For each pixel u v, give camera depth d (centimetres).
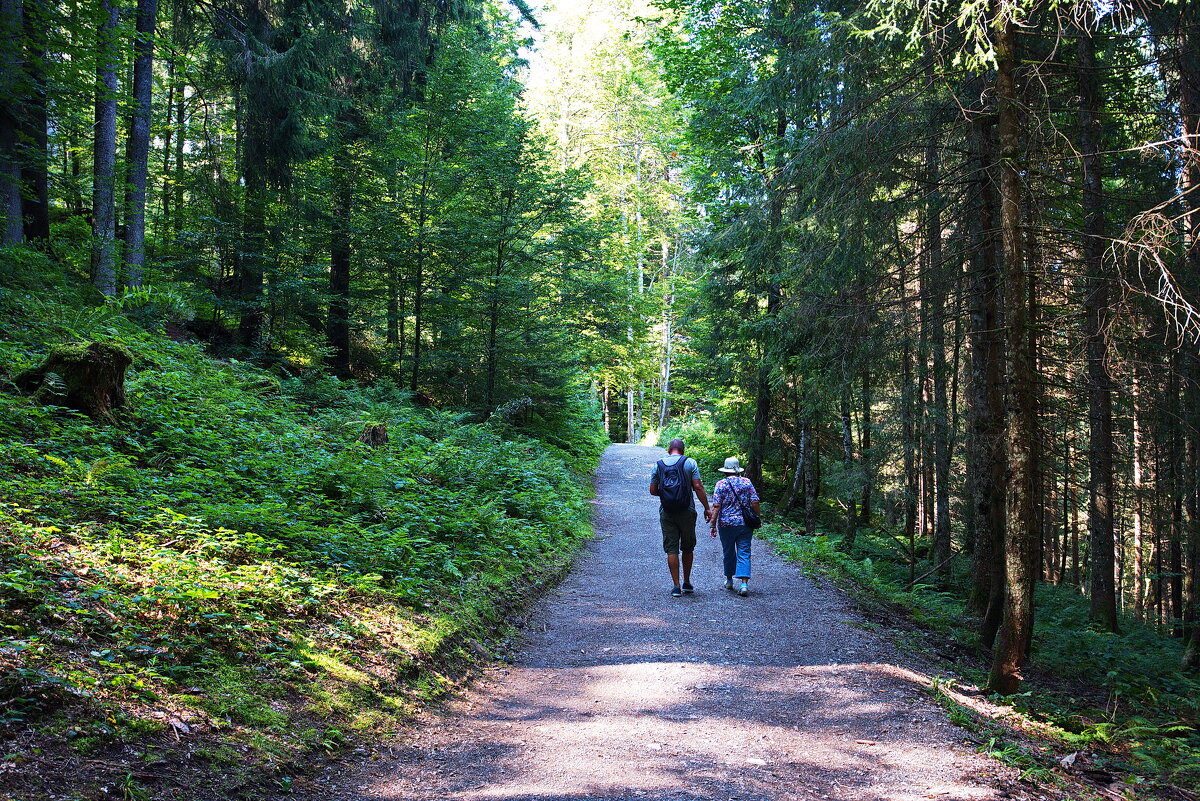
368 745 434
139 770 322
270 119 1738
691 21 1959
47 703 336
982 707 627
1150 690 837
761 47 1714
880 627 864
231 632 471
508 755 452
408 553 761
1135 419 1051
